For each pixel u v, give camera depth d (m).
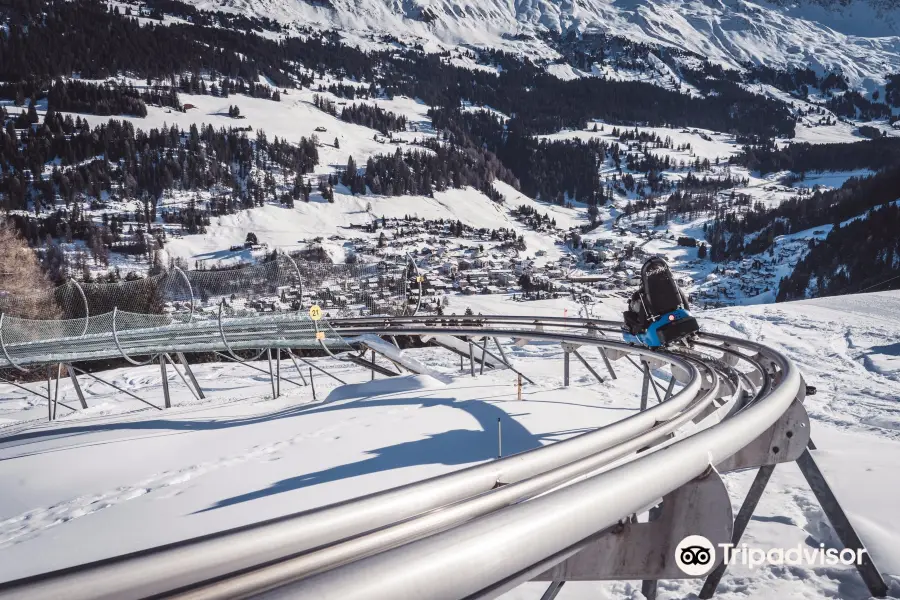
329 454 9.04
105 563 1.29
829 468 5.80
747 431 2.80
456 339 17.66
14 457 11.94
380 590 1.14
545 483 2.42
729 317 26.20
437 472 7.56
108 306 26.41
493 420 10.04
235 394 17.95
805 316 25.34
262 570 1.48
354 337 16.48
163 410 15.72
